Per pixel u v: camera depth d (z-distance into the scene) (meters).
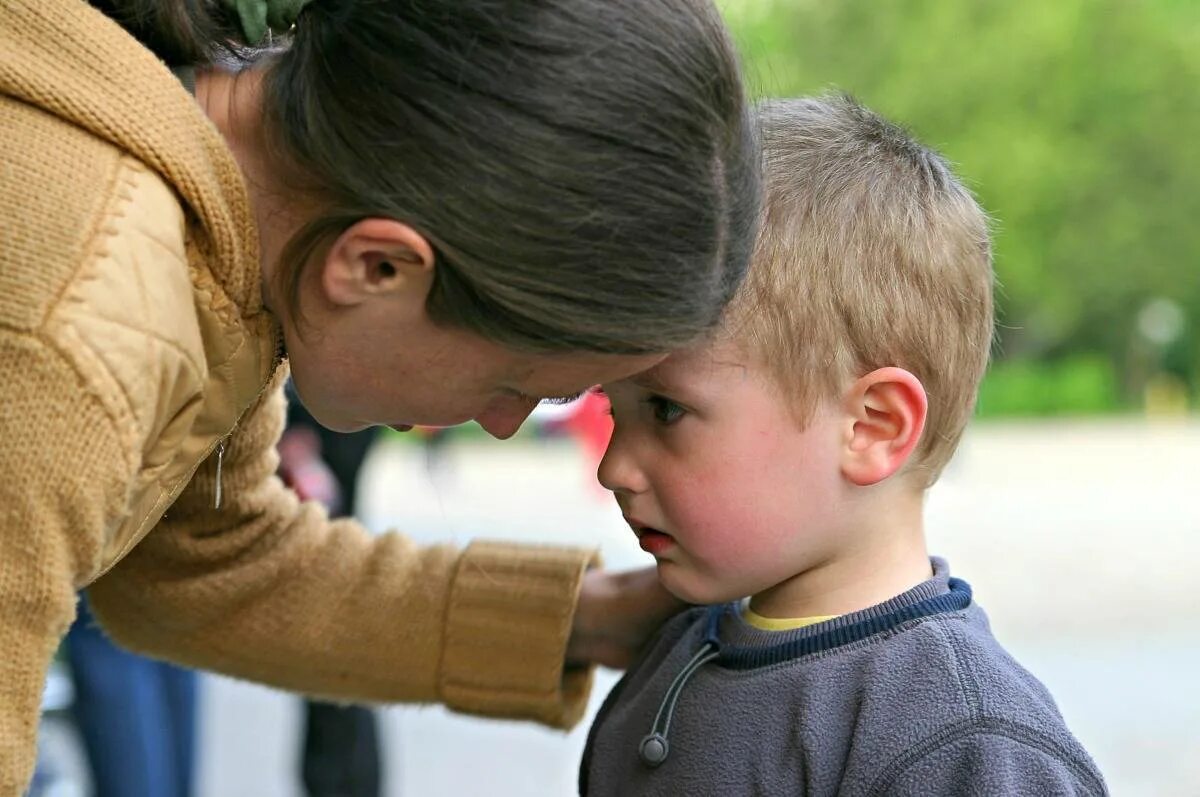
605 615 1.53
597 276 1.06
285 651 1.55
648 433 1.32
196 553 1.51
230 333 1.13
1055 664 4.84
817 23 22.58
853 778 1.20
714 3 1.13
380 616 1.54
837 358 1.29
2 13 1.05
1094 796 1.17
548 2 1.04
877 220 1.32
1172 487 10.63
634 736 1.38
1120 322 24.48
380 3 1.07
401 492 10.09
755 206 1.15
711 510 1.29
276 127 1.11
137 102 1.05
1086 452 14.52
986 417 21.36
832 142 1.37
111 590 1.54
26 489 0.97
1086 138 22.89
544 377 1.15
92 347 0.99
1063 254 23.11
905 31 22.48
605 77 1.04
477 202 1.04
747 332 1.27
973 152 22.16
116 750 2.59
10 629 0.97
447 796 3.52
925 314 1.32
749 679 1.30
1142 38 22.95
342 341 1.14
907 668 1.23
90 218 1.01
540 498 9.65
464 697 1.55
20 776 0.99
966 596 1.33
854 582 1.33
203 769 3.81
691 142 1.07
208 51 1.18
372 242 1.07
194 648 1.56
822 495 1.30
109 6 1.14
